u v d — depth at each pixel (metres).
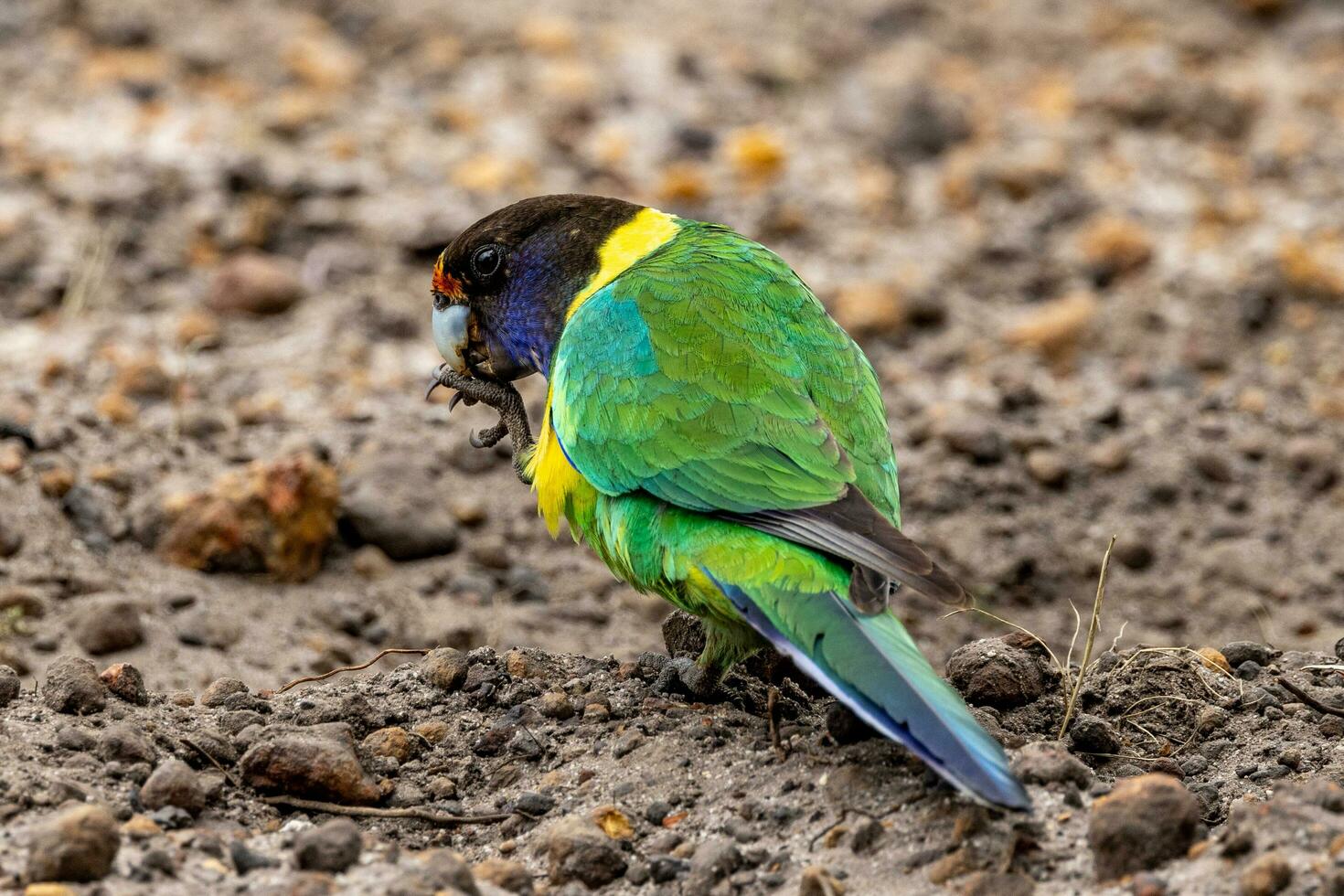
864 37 24.12
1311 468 13.94
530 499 13.07
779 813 7.23
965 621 12.26
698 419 7.89
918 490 13.42
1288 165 19.84
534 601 12.02
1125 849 6.49
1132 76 21.23
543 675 8.82
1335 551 12.97
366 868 6.79
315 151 18.81
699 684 8.40
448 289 9.58
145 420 13.24
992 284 17.38
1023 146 20.16
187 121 19.03
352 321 15.63
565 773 7.86
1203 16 25.00
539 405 14.27
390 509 12.22
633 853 7.20
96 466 12.28
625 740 7.99
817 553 7.39
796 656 7.05
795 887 6.74
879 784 7.30
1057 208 18.56
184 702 8.59
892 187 19.31
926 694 6.63
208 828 7.25
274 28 22.31
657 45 22.78
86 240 16.53
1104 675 8.70
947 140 20.44
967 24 24.61
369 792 7.67
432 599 11.83
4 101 19.30
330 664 10.80
